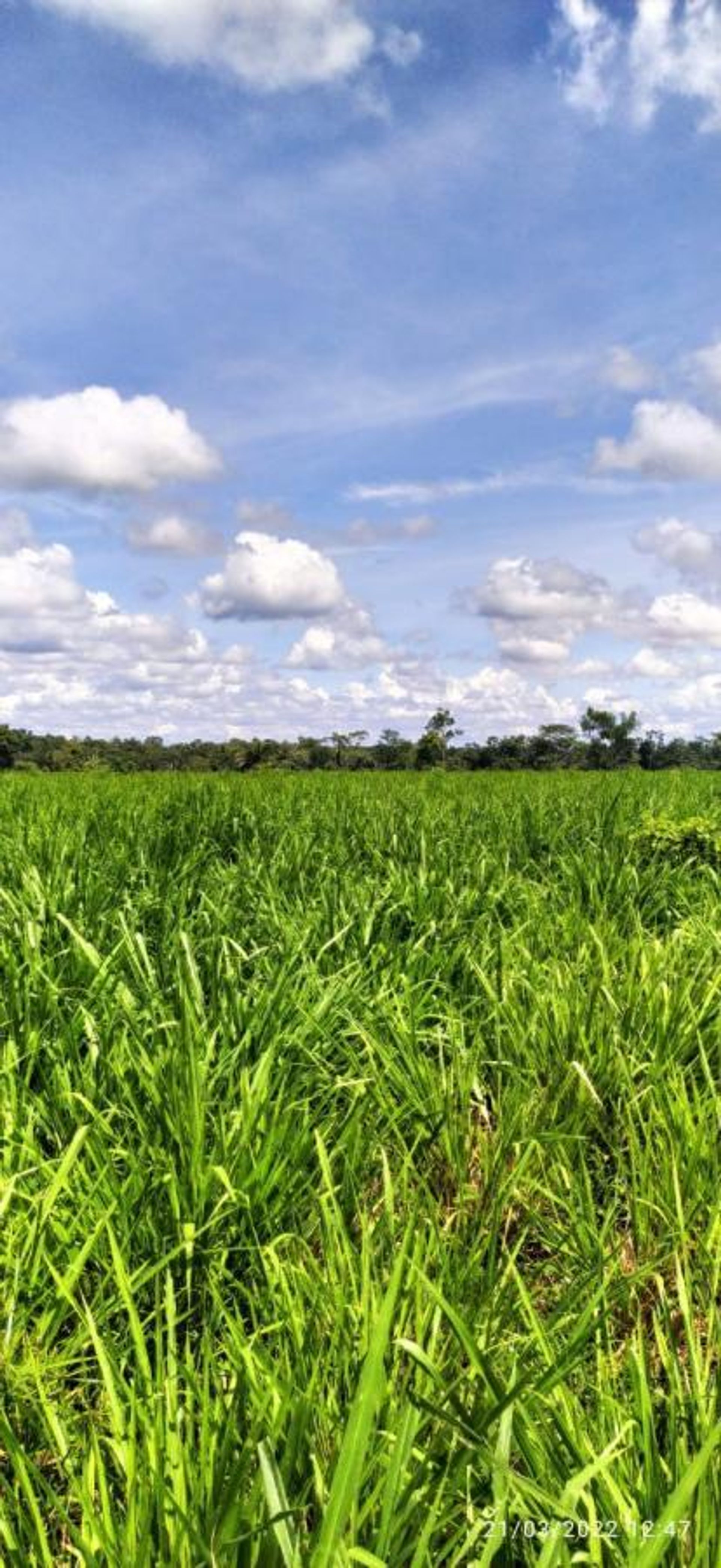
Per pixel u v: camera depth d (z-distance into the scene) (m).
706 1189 2.49
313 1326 1.84
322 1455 1.59
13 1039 3.11
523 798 9.93
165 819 7.75
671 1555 1.42
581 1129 2.93
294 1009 3.27
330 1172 2.36
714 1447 1.25
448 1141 2.79
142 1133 2.56
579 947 4.40
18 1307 2.05
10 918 4.10
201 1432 1.50
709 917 4.80
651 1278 2.33
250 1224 2.31
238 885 5.25
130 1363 2.05
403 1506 1.38
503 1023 3.63
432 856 6.11
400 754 63.34
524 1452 1.56
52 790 12.16
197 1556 1.34
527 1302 1.84
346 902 4.83
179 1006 3.29
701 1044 3.03
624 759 66.00
